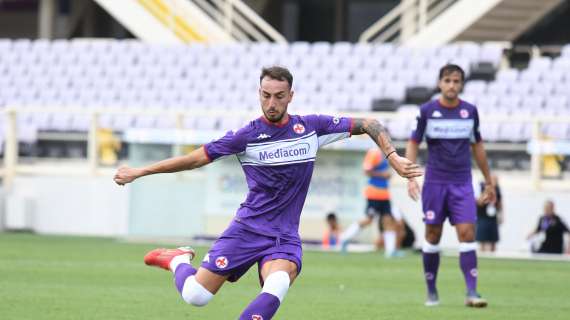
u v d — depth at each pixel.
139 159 69.69
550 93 84.19
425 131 35.84
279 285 22.61
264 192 23.50
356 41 125.12
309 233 66.38
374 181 60.38
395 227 60.53
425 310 34.88
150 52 97.31
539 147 67.56
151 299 36.69
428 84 87.94
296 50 94.88
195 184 68.19
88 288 39.94
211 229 67.88
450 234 68.88
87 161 81.00
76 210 76.00
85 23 124.19
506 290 42.75
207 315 32.75
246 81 91.19
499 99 83.25
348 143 65.56
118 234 75.06
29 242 65.25
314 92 88.06
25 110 77.38
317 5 125.38
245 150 23.41
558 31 110.75
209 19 101.00
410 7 99.88
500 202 64.50
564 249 64.62
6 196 76.81
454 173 35.75
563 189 68.44
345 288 42.22
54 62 98.25
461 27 94.38
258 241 23.38
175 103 90.50
